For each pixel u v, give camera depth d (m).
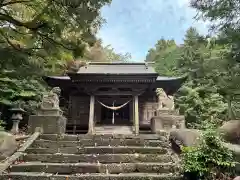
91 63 16.88
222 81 7.51
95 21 5.80
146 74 12.35
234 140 7.05
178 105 17.19
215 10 6.35
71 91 15.52
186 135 7.48
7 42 5.65
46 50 5.71
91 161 6.86
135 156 6.97
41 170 6.17
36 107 13.59
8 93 13.02
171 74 23.66
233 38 6.21
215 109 14.84
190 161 5.10
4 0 5.32
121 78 12.74
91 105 13.20
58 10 5.27
